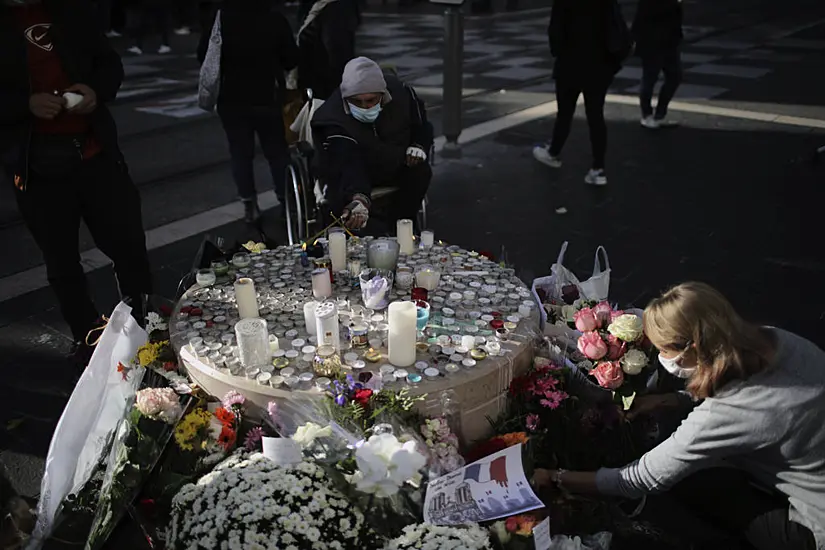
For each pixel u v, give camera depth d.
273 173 4.83
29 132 2.81
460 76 6.41
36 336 3.57
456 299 2.50
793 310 3.78
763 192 5.61
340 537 1.67
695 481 2.12
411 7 21.19
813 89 9.40
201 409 2.04
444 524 1.80
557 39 5.45
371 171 3.54
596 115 5.58
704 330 1.76
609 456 2.22
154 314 2.46
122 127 7.66
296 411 1.96
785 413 1.74
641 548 2.28
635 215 5.20
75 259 3.22
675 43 7.17
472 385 2.05
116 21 14.05
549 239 4.81
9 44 2.66
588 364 2.30
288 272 2.79
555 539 1.93
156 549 1.98
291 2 17.45
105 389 2.23
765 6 19.78
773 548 1.92
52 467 2.07
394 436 1.74
